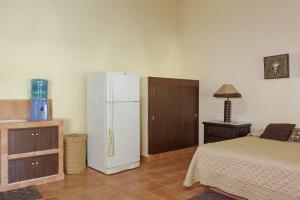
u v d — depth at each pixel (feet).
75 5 14.24
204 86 17.65
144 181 11.85
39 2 13.01
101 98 13.05
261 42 14.33
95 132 13.60
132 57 16.75
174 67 19.15
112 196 10.14
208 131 15.17
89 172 13.24
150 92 15.38
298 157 8.77
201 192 10.52
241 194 9.11
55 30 13.56
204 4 17.48
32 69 12.85
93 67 14.99
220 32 16.49
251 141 11.71
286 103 13.32
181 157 16.35
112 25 15.75
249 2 14.85
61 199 9.84
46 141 11.71
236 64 15.61
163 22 18.51
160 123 15.94
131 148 13.74
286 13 13.24
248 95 14.99
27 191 10.60
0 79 11.97
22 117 12.50
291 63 13.09
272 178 8.28
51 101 13.50
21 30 12.50
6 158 10.65
